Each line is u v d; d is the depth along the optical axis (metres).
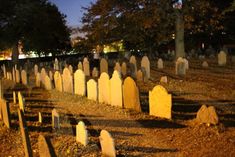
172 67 22.61
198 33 33.19
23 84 20.38
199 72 19.81
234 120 10.09
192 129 9.48
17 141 10.08
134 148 8.57
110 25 25.92
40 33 40.22
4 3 37.53
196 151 8.16
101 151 8.55
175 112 11.23
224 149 8.09
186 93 14.12
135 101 11.68
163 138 9.12
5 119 11.32
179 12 23.95
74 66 28.25
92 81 13.96
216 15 24.77
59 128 10.50
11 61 42.28
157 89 10.78
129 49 34.38
